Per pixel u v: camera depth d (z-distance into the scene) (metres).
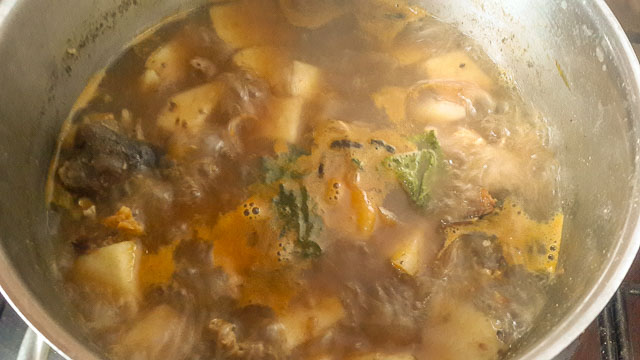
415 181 0.23
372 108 0.26
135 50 0.28
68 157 0.24
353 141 0.24
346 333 0.20
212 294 0.21
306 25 0.29
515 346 0.20
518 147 0.26
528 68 0.28
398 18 0.30
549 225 0.24
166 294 0.21
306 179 0.23
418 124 0.25
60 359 0.20
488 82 0.28
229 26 0.29
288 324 0.20
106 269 0.21
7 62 0.22
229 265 0.21
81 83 0.26
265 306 0.21
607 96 0.23
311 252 0.22
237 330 0.20
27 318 0.16
